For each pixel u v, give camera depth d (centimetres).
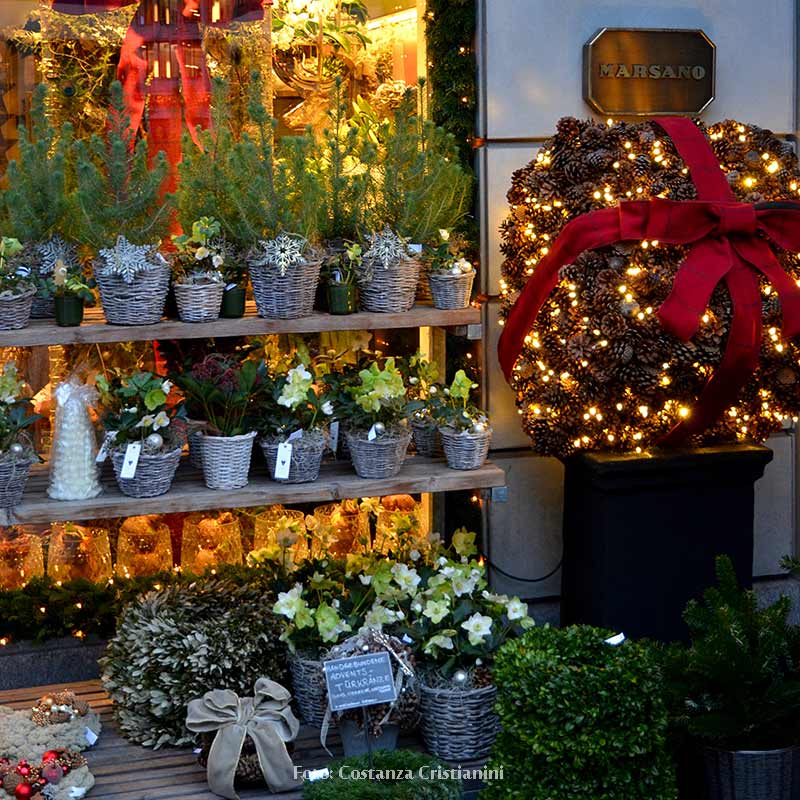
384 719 301
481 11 389
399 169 345
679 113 407
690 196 349
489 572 411
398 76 405
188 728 304
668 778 282
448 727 311
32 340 308
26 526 371
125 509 313
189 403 338
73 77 368
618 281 336
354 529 393
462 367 399
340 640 326
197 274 322
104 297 314
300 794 299
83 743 319
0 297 303
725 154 363
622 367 338
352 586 339
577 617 378
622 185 350
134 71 371
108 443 318
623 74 398
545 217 354
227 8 376
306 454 325
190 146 340
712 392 341
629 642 292
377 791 272
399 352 393
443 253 344
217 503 319
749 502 367
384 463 331
